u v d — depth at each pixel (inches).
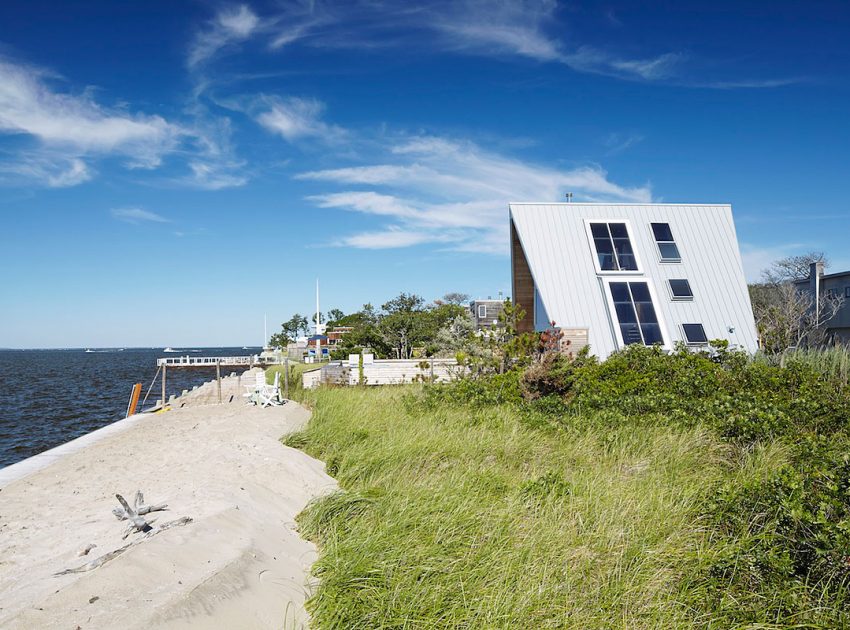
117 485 339.9
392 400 647.1
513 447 392.2
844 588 193.0
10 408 1343.5
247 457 382.6
